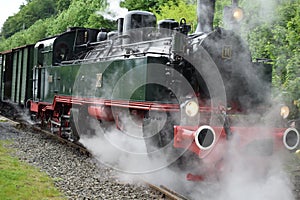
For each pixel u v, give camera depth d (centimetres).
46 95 1313
